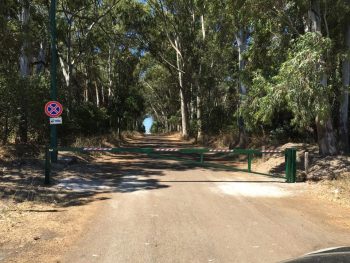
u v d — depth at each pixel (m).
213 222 8.38
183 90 48.66
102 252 6.48
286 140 23.12
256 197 11.12
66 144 22.12
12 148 16.38
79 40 32.72
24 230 7.59
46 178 12.20
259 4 15.31
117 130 41.03
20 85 17.59
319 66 13.66
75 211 9.20
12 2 17.36
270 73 16.62
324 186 12.40
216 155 25.14
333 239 7.29
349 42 16.17
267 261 6.13
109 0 34.69
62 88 25.78
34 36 20.11
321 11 15.77
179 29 42.53
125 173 15.53
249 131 26.38
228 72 36.47
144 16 39.59
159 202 10.28
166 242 7.01
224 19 24.42
